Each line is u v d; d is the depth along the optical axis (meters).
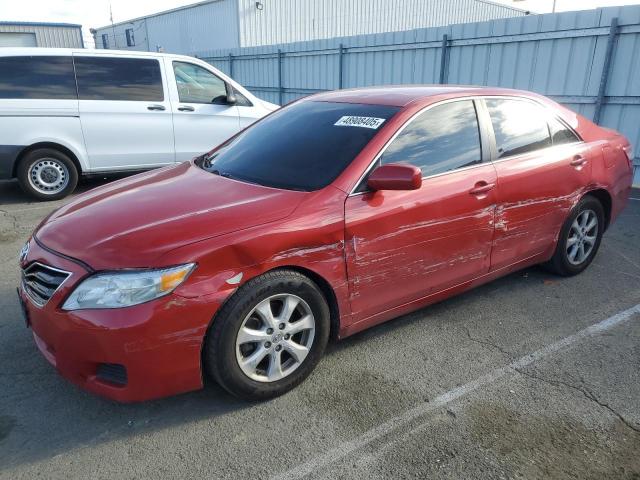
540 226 4.00
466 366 3.18
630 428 2.64
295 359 2.89
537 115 4.07
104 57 7.17
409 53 10.71
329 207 2.85
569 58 8.13
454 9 27.89
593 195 4.51
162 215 2.74
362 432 2.61
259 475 2.35
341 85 12.58
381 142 3.13
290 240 2.68
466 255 3.52
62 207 3.24
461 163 3.45
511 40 8.81
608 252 5.18
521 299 4.09
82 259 2.49
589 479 2.31
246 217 2.68
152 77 7.44
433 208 3.22
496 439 2.55
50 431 2.62
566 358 3.27
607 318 3.79
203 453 2.48
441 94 3.56
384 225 3.02
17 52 6.77
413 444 2.52
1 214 6.58
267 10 21.34
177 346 2.46
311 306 2.85
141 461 2.43
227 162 3.60
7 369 3.14
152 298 2.38
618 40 7.54
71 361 2.51
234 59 16.50
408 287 3.28
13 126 6.78
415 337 3.52
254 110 8.20
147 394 2.50
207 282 2.47
